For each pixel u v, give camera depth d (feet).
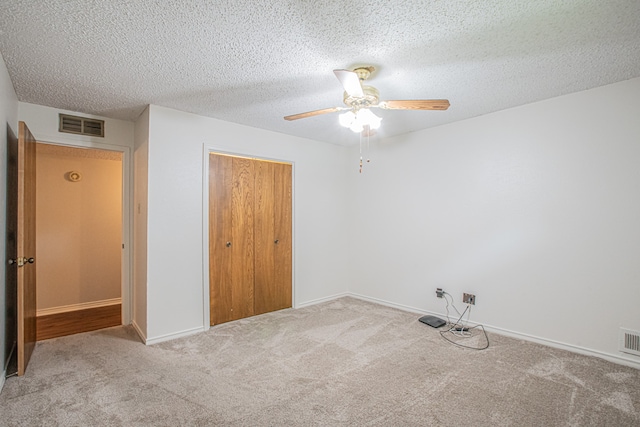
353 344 9.02
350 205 14.64
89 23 5.32
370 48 6.15
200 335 9.76
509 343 9.04
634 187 7.59
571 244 8.50
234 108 9.53
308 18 5.23
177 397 6.35
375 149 13.57
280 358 8.13
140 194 10.02
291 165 12.85
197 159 10.12
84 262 13.94
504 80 7.64
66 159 13.67
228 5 4.87
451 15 5.16
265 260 12.06
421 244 11.90
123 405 6.07
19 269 7.06
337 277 14.38
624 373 7.27
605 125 7.97
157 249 9.27
